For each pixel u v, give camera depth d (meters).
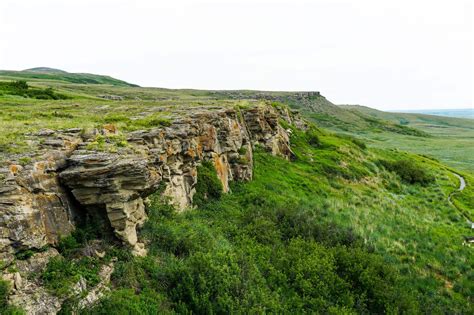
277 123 46.53
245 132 36.59
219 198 25.56
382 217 33.41
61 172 11.77
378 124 176.62
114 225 12.38
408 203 42.25
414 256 25.80
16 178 10.20
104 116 22.25
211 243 17.14
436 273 24.14
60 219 11.29
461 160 89.06
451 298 21.23
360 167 50.22
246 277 15.14
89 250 11.52
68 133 14.70
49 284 9.59
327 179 41.66
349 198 37.38
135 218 13.91
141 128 18.89
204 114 26.92
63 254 10.92
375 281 18.52
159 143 18.12
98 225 12.33
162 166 18.36
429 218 37.16
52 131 14.61
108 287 11.10
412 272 23.36
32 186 10.55
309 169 42.75
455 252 27.62
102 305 10.28
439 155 96.88
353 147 59.62
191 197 22.61
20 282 9.06
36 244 9.98
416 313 17.64
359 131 145.88
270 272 17.00
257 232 21.20
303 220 25.27
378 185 46.88
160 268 13.34
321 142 57.25
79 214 12.26
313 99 199.38
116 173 12.11
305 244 20.98
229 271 14.66
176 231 16.30
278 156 42.84
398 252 25.89
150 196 17.30
